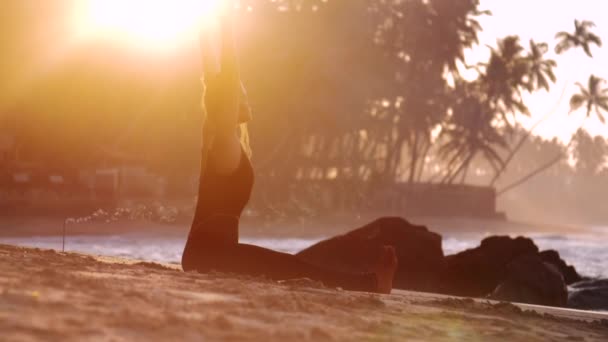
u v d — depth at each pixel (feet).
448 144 320.91
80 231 107.04
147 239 99.50
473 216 321.93
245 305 8.34
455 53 281.74
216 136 13.85
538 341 9.17
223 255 13.67
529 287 42.52
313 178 252.62
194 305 7.75
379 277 14.06
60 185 170.60
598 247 178.91
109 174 172.96
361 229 50.39
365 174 287.07
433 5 277.44
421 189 303.68
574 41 309.42
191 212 127.95
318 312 8.68
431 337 8.27
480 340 8.56
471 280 48.70
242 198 13.93
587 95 325.62
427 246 49.55
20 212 148.36
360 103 232.12
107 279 9.43
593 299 44.45
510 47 306.14
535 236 258.37
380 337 7.58
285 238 142.20
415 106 273.13
